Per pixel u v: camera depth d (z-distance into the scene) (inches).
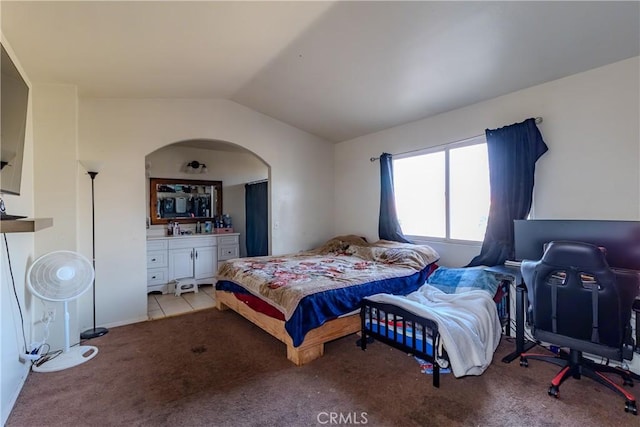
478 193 132.0
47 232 107.3
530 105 114.0
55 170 109.0
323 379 85.7
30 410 73.2
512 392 78.7
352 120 162.6
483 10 78.2
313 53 103.1
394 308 91.2
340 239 176.7
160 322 132.3
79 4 68.2
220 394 79.0
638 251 82.9
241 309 128.0
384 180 166.2
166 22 79.4
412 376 87.0
